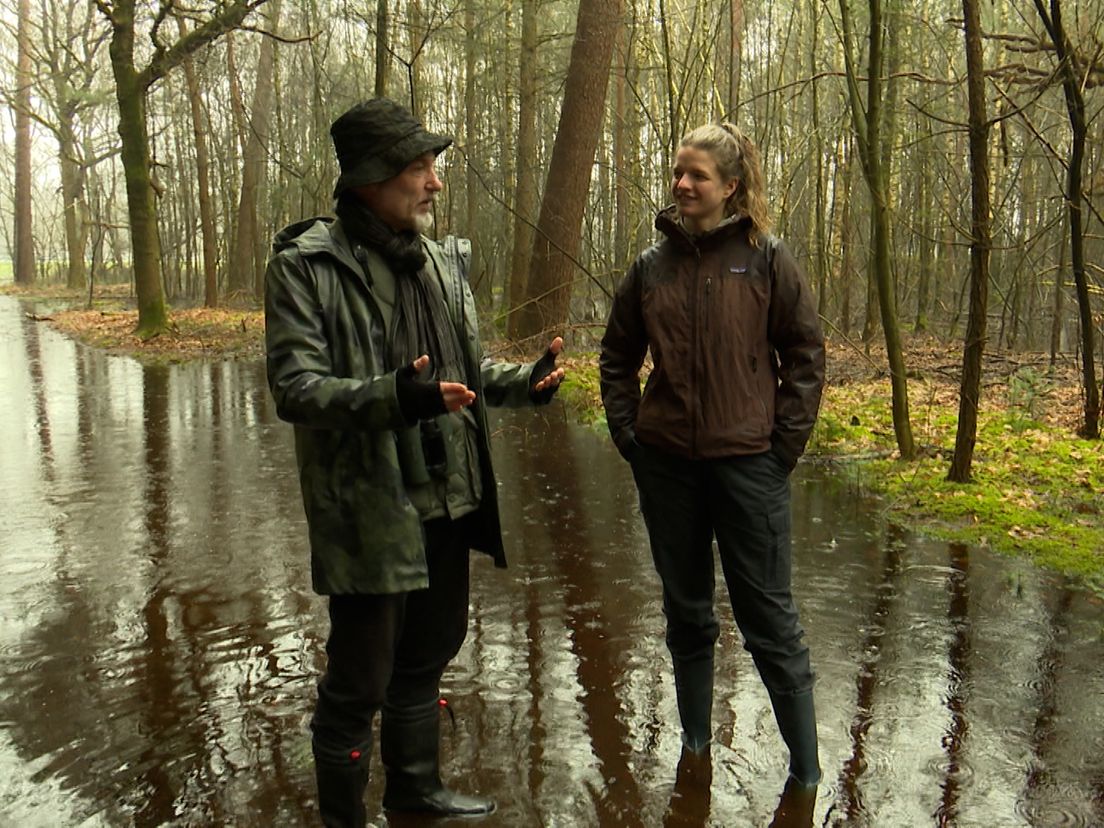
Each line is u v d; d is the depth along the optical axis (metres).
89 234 44.19
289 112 26.77
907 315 18.59
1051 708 3.32
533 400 2.66
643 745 3.08
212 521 5.66
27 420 9.07
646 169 17.75
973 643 3.88
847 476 6.77
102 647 3.86
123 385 11.52
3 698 3.42
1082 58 7.23
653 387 2.87
